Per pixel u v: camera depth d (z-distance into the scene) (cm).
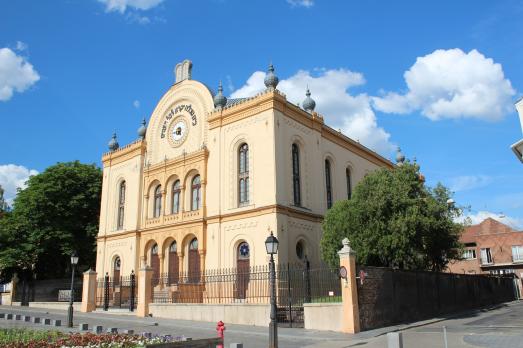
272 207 3173
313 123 3778
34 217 4709
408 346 1733
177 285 3431
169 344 1404
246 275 3222
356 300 2262
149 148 4306
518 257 6147
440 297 3259
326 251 2934
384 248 2784
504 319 2758
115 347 1495
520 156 1517
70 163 5162
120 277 3884
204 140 3825
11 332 1847
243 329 2400
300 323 2489
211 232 3522
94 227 4916
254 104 3469
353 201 2959
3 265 4650
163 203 3997
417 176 3084
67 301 4384
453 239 3206
